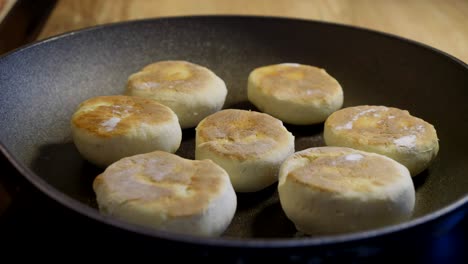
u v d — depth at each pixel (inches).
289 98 21.6
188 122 21.3
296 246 13.6
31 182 15.1
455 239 15.2
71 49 22.6
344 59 24.2
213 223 16.1
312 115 21.6
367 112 20.7
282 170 17.8
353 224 16.4
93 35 23.2
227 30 24.8
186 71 22.4
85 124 19.2
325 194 16.3
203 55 24.6
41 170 19.3
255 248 13.5
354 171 17.1
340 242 13.7
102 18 28.2
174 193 16.3
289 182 16.9
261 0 30.8
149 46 24.2
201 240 13.6
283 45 24.8
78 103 22.1
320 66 24.4
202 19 24.6
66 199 14.6
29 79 21.2
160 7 29.6
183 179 16.8
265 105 22.0
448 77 21.4
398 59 23.0
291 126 22.0
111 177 16.8
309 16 28.8
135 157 17.7
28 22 26.5
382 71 23.3
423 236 14.5
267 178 18.6
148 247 13.9
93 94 22.6
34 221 15.7
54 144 20.4
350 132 19.7
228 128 19.6
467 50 25.1
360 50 24.0
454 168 19.2
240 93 23.6
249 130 19.5
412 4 30.2
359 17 28.5
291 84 22.2
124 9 29.3
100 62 23.2
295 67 23.2
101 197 16.5
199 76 22.0
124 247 14.2
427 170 19.5
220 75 24.2
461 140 19.8
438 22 28.0
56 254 15.3
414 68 22.5
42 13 27.9
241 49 24.8
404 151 18.9
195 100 21.2
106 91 22.9
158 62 22.9
